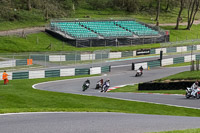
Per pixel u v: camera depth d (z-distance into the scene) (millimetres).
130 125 34688
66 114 43375
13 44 132500
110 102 61625
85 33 158750
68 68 108312
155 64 130500
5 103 58281
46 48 135500
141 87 83000
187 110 54094
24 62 108438
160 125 35375
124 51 146750
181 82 78812
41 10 190125
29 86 84438
